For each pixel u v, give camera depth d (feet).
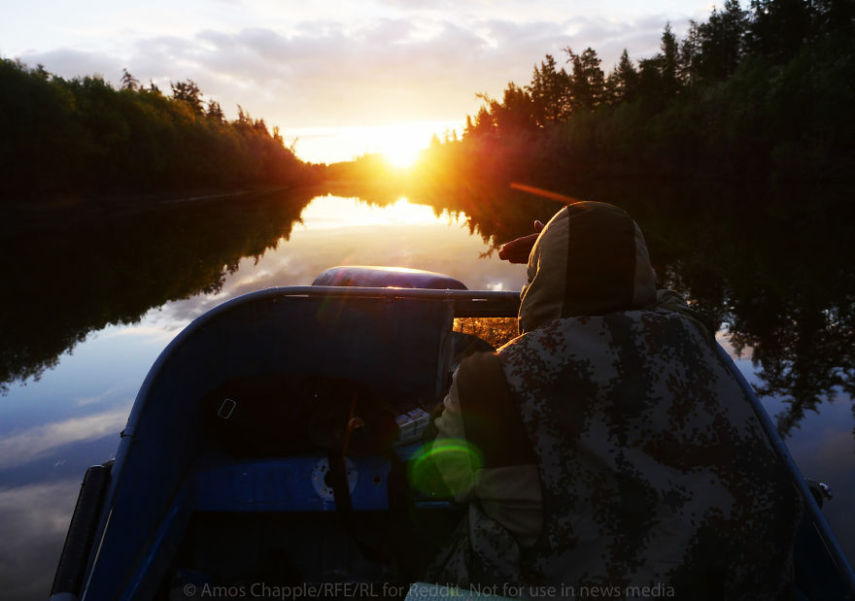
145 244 48.42
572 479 3.00
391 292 7.73
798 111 119.24
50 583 7.20
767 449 3.13
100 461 10.84
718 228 48.75
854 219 55.01
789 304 21.93
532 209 81.25
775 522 2.99
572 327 3.15
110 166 130.62
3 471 10.44
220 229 61.00
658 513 2.89
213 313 6.92
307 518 6.73
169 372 6.16
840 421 12.12
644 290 3.29
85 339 19.89
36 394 14.51
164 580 5.69
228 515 6.68
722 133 138.72
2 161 98.48
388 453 6.70
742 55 192.75
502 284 23.38
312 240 44.52
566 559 2.98
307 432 6.79
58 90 114.73
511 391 3.11
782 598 3.11
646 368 3.03
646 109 185.16
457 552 3.37
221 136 201.57
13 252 45.98
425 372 8.02
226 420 6.82
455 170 305.32
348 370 7.95
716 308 21.63
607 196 107.34
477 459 3.16
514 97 274.57
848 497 9.19
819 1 161.79
